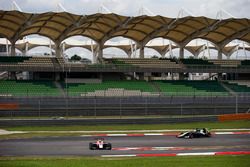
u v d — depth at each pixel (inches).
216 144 2415.1
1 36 4419.3
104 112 3602.4
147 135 2775.6
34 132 2864.2
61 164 1790.1
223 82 4714.6
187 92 4148.6
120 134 2810.0
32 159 1935.3
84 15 3966.5
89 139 2593.5
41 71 4234.7
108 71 4409.5
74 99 3656.5
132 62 4717.0
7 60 4345.5
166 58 4894.2
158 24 4372.5
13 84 4092.0
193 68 4655.5
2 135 2723.9
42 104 3582.7
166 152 2148.1
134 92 4148.6
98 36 4611.2
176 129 3051.2
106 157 2004.2
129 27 4451.3
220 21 4293.8
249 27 4586.6
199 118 3422.7
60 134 2783.0
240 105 3907.5
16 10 3703.3
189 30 4633.4
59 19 4042.8
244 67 4788.4
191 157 1989.4
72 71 4293.8
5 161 1865.2
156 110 3708.2
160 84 4471.0
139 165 1780.3
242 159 1930.4
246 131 2982.3
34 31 4461.1
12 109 3474.4
